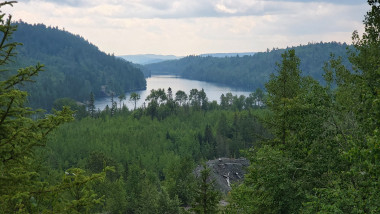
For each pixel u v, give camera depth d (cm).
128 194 6181
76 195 841
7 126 694
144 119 16688
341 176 1334
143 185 5978
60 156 10856
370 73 1176
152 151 12538
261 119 1966
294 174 1479
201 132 14938
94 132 13800
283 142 1842
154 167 11262
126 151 11781
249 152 1877
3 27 642
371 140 890
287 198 1484
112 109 18638
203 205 2169
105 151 11819
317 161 1402
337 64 1825
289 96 1911
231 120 16412
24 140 736
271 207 1614
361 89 1186
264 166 1655
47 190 729
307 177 1448
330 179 1441
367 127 1100
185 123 16888
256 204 1741
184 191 6019
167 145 13600
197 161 12050
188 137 14050
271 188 1609
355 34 1733
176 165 7800
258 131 12825
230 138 14562
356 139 1199
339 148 1366
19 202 692
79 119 17025
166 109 18662
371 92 1096
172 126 16000
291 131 1814
